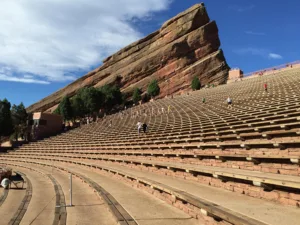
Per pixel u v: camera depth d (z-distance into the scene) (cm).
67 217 834
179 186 928
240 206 630
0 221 884
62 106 6781
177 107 4041
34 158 3447
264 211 584
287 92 2328
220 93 4131
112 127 3931
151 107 5219
